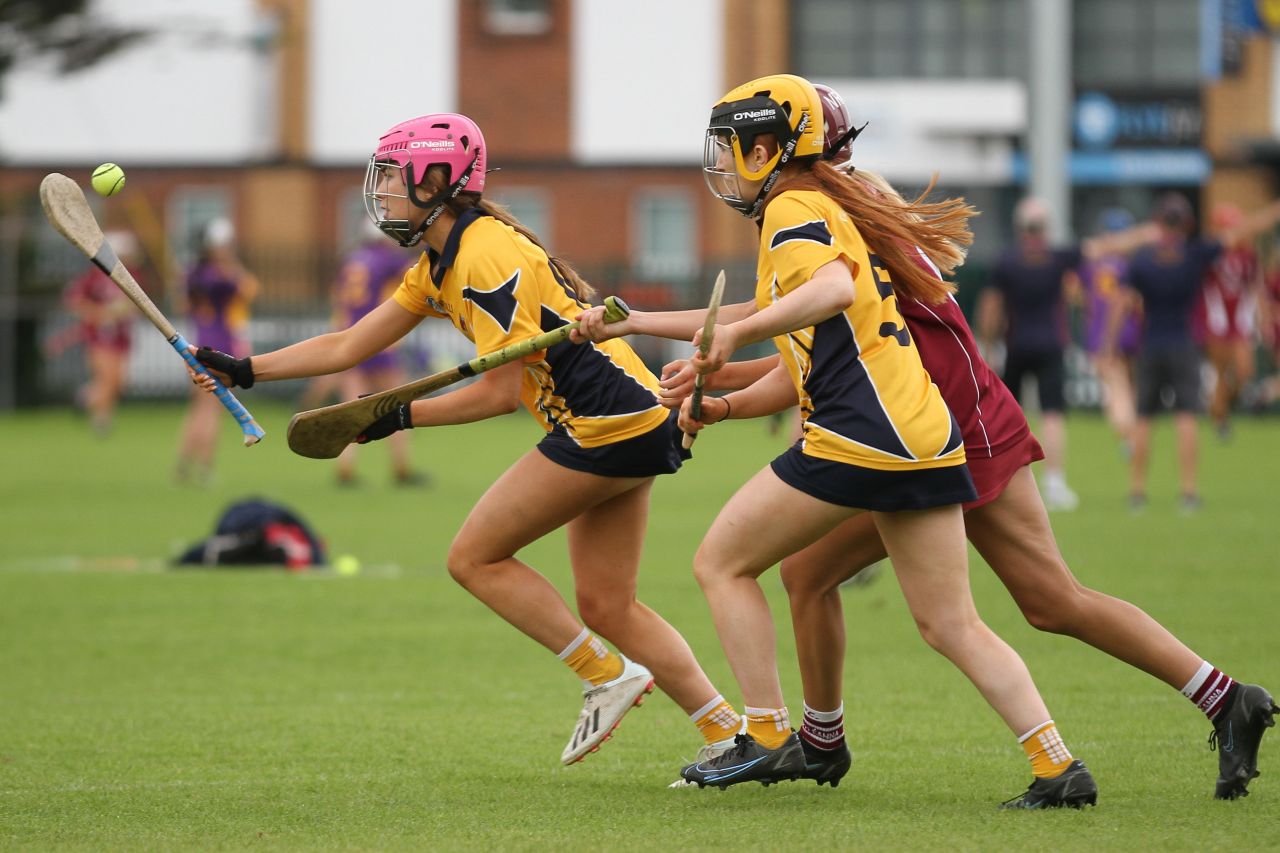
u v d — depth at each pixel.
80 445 82.25
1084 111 126.25
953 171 126.00
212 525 50.47
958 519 18.20
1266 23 117.62
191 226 127.88
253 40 121.12
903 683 27.03
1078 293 74.00
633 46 125.69
